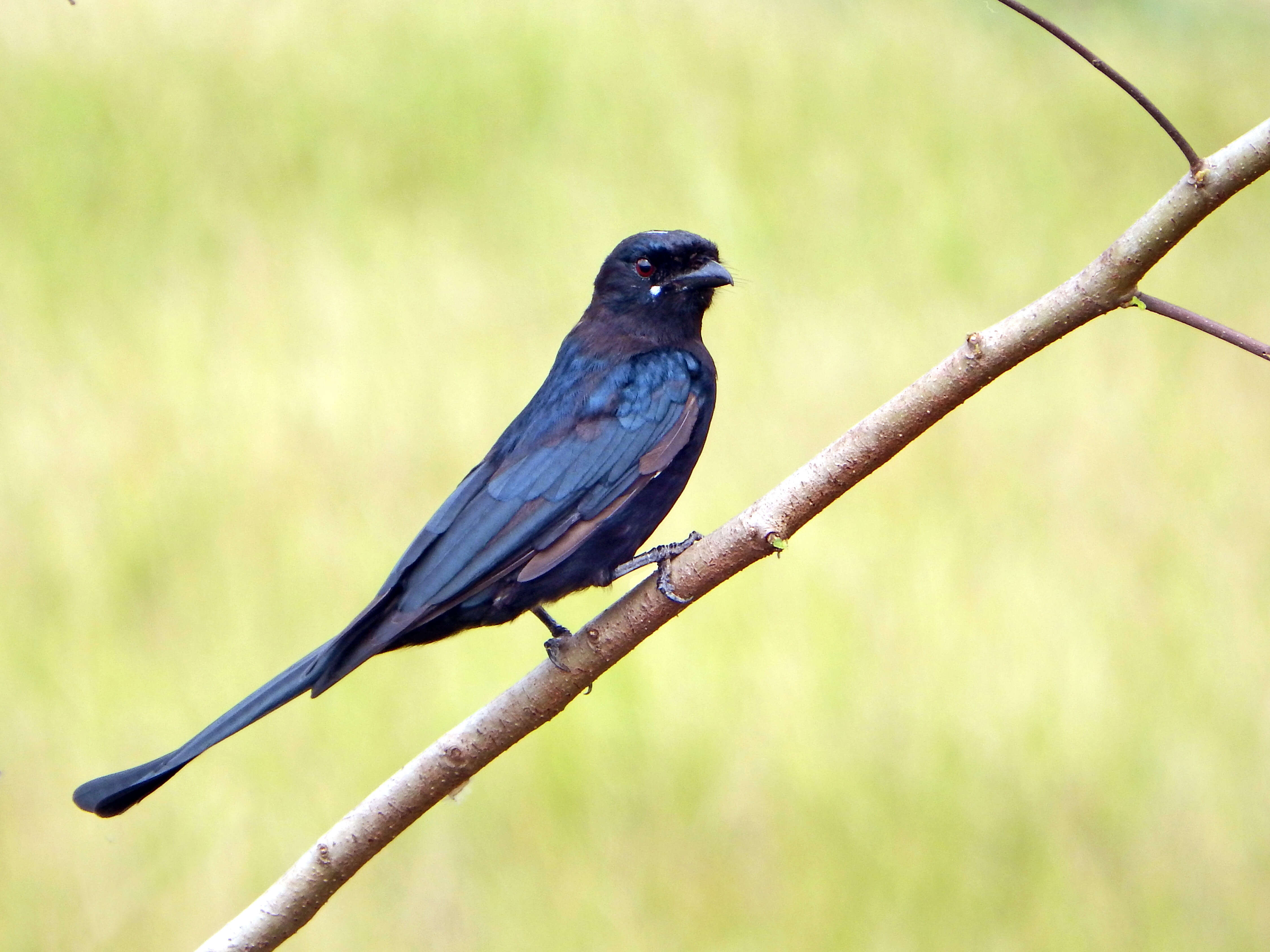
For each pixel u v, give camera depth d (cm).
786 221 2116
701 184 2161
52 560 1330
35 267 1861
